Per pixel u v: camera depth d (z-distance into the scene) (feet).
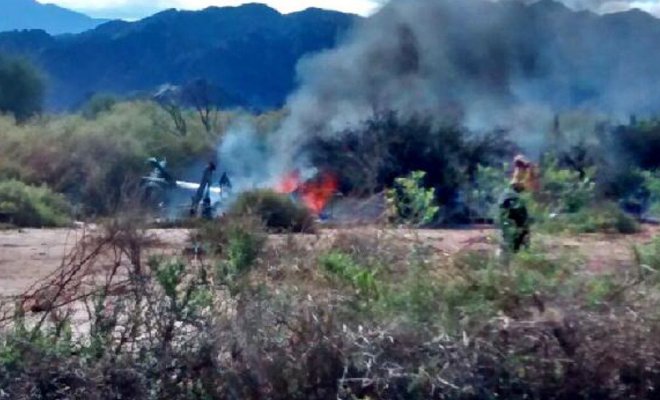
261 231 77.77
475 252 77.92
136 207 78.84
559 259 77.15
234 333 68.33
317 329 68.49
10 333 68.80
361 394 67.21
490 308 69.72
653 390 69.00
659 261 78.64
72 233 180.34
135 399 67.46
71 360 67.56
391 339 67.87
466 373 67.46
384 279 74.43
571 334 68.85
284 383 68.08
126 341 68.85
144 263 75.72
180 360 68.08
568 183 117.50
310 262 75.00
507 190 99.45
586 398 68.64
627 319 69.56
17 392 66.49
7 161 281.54
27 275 128.88
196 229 79.71
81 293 77.46
